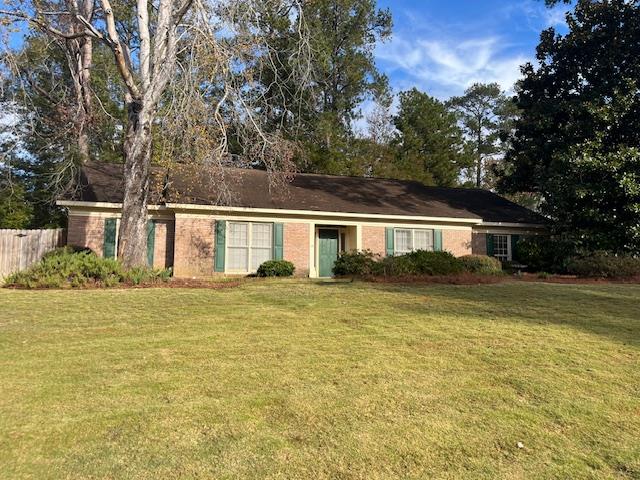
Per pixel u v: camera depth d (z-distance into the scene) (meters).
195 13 12.62
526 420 4.36
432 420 4.30
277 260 17.39
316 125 26.06
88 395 4.75
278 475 3.38
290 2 14.60
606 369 5.77
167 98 13.89
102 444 3.78
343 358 6.02
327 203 19.06
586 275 16.44
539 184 20.58
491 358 6.11
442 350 6.43
